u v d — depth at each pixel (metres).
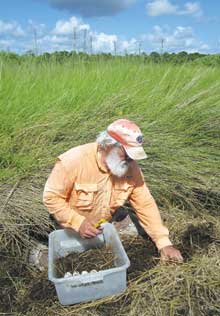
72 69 5.86
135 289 2.82
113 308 2.71
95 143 2.88
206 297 2.79
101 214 3.02
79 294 2.66
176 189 4.08
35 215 3.47
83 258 2.96
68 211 2.86
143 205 3.02
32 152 4.07
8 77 4.94
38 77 5.22
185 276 2.92
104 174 2.86
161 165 4.11
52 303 2.79
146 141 4.30
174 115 4.83
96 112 4.68
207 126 4.78
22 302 2.84
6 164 4.03
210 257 3.19
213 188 4.08
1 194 3.63
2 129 4.27
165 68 6.45
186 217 3.87
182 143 4.50
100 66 6.15
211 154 4.50
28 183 3.78
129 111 4.86
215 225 3.73
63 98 4.81
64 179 2.83
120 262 2.81
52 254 2.77
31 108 4.54
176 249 3.11
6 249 3.26
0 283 3.00
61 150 4.13
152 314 2.68
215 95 5.44
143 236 3.44
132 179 2.94
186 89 5.45
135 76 5.89
